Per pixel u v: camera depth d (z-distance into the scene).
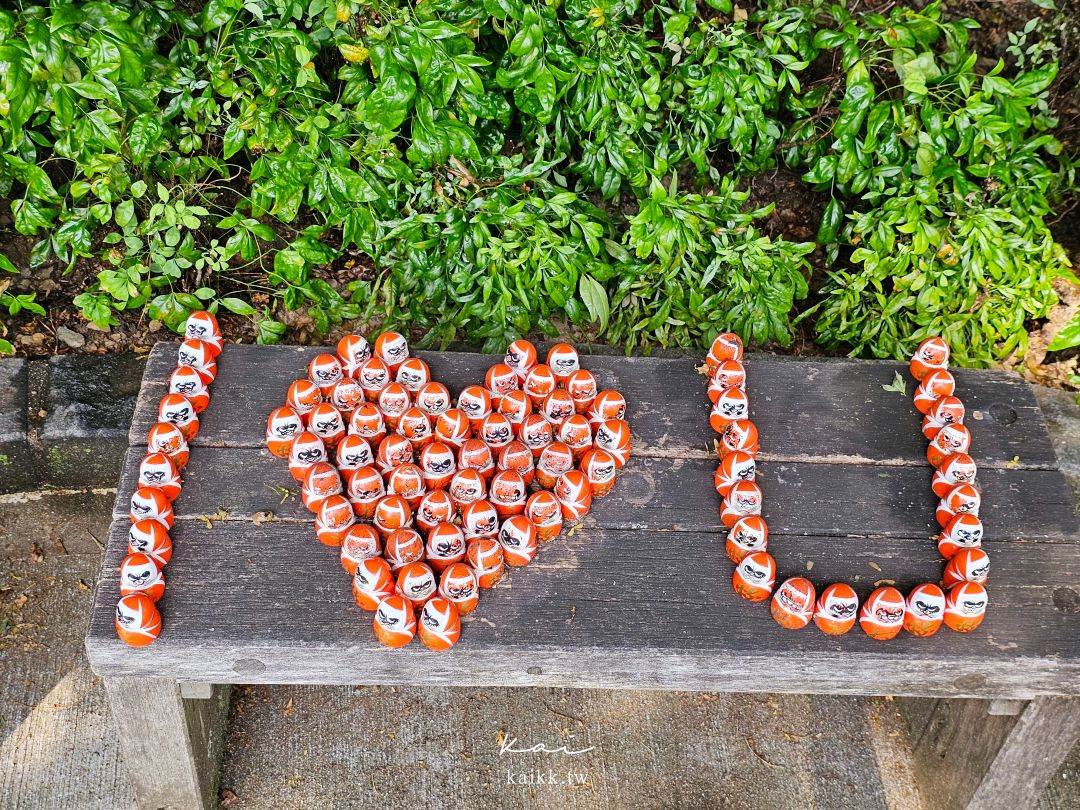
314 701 1.14
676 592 0.92
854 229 1.23
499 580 0.91
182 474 0.96
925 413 1.05
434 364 1.06
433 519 0.92
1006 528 0.98
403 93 1.01
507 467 0.96
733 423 1.00
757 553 0.91
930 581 0.94
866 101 1.12
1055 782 1.14
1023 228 1.20
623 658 0.88
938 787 1.09
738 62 1.12
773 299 1.21
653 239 1.12
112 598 0.87
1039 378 1.36
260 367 1.03
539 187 1.18
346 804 1.07
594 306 1.16
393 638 0.86
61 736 1.08
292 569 0.91
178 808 0.99
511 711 1.15
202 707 1.00
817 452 1.02
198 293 1.14
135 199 1.18
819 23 1.21
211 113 1.03
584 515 0.96
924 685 0.91
